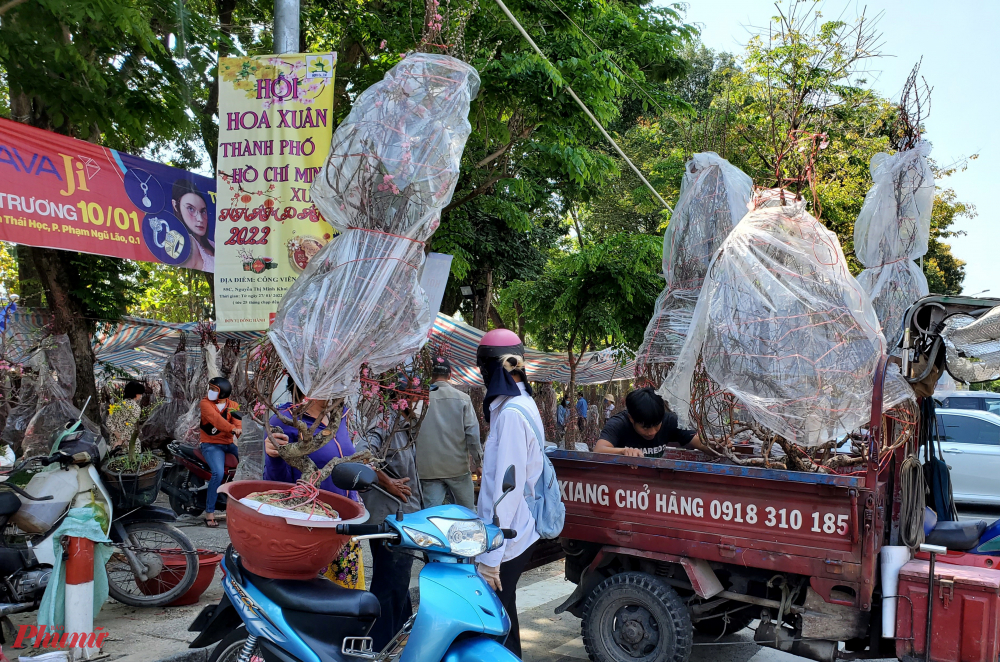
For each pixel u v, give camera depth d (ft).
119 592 17.63
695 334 14.21
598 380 69.26
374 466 13.26
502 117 37.65
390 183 11.70
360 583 13.64
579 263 39.86
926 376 13.93
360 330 11.03
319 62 18.17
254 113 18.30
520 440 12.55
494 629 9.94
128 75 24.75
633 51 39.40
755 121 33.53
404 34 31.73
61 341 27.22
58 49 21.67
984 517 34.17
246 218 18.24
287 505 10.64
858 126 33.94
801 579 13.70
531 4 31.37
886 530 14.07
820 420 12.89
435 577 10.14
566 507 15.80
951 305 13.71
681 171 52.19
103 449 14.80
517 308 58.49
